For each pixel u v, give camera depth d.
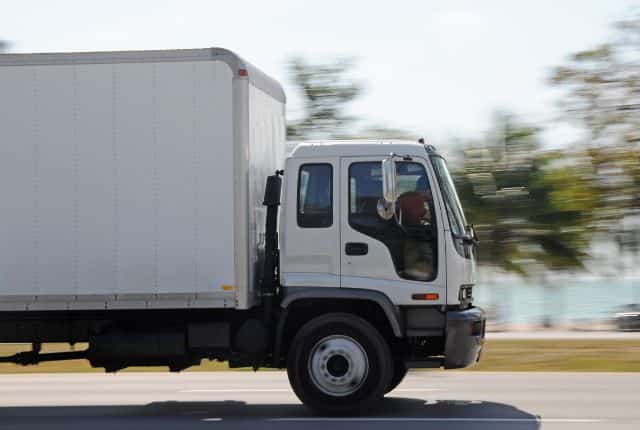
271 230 23.05
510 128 79.81
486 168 80.38
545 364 36.41
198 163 22.05
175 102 22.06
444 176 22.66
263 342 22.56
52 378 32.53
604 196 71.12
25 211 22.30
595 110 69.62
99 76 22.19
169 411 23.41
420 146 22.41
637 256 74.25
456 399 24.94
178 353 22.66
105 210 22.17
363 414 22.09
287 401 25.08
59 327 23.28
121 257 22.14
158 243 22.08
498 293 81.38
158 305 22.08
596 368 35.25
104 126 22.19
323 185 22.16
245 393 27.05
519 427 19.97
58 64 22.27
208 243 22.02
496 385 28.41
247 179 22.08
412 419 21.20
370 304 22.42
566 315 84.81
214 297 22.00
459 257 22.17
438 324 22.11
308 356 21.88
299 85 65.81
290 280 22.08
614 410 22.61
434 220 22.08
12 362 23.47
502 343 46.09
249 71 22.34
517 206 78.44
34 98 22.30
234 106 22.02
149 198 22.12
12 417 22.66
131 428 20.55
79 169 22.22
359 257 22.00
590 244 77.38
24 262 22.27
